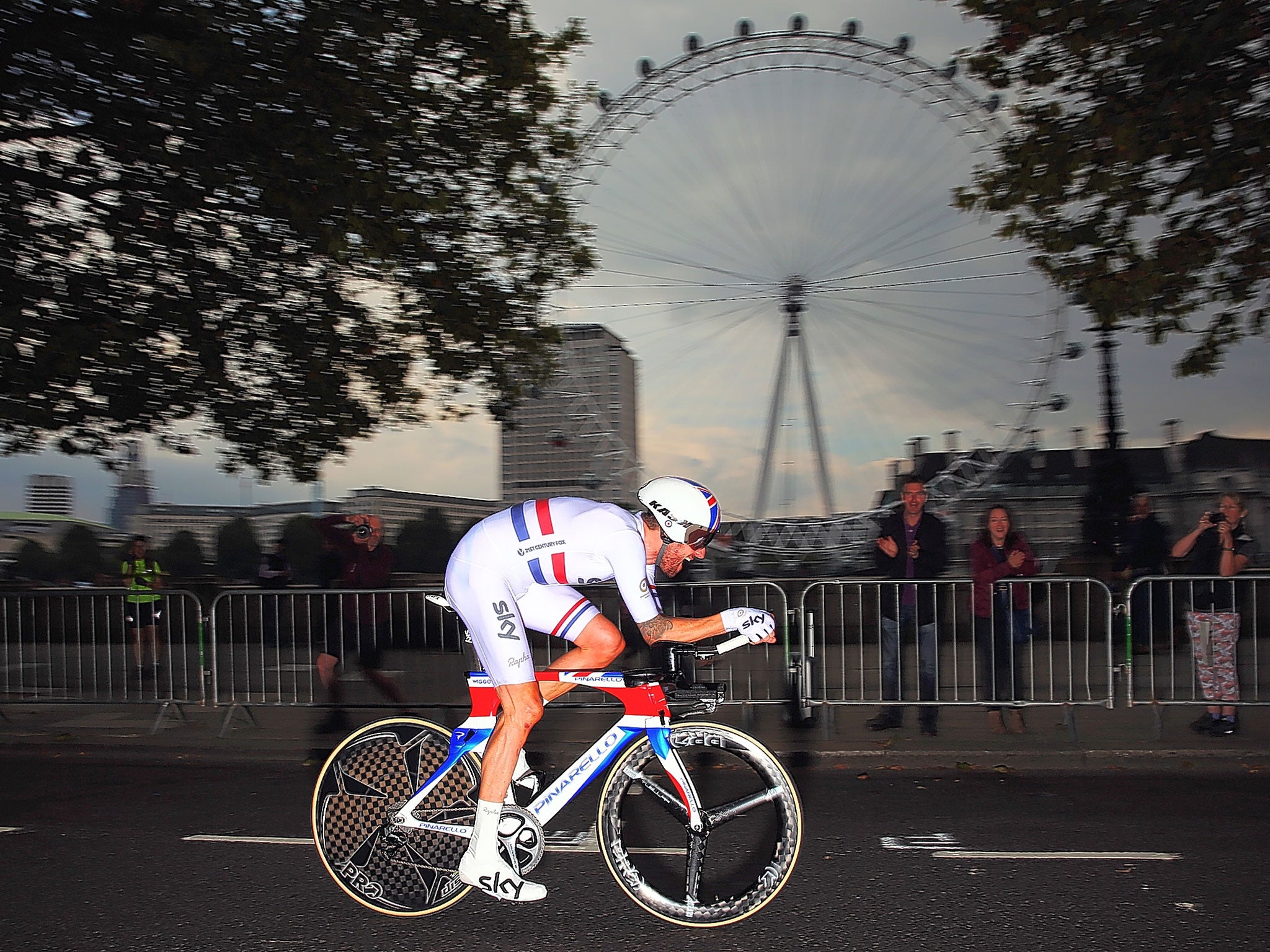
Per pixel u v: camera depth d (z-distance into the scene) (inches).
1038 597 260.4
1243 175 306.2
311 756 253.4
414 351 419.5
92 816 195.2
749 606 275.1
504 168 414.3
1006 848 164.9
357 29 330.6
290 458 412.8
